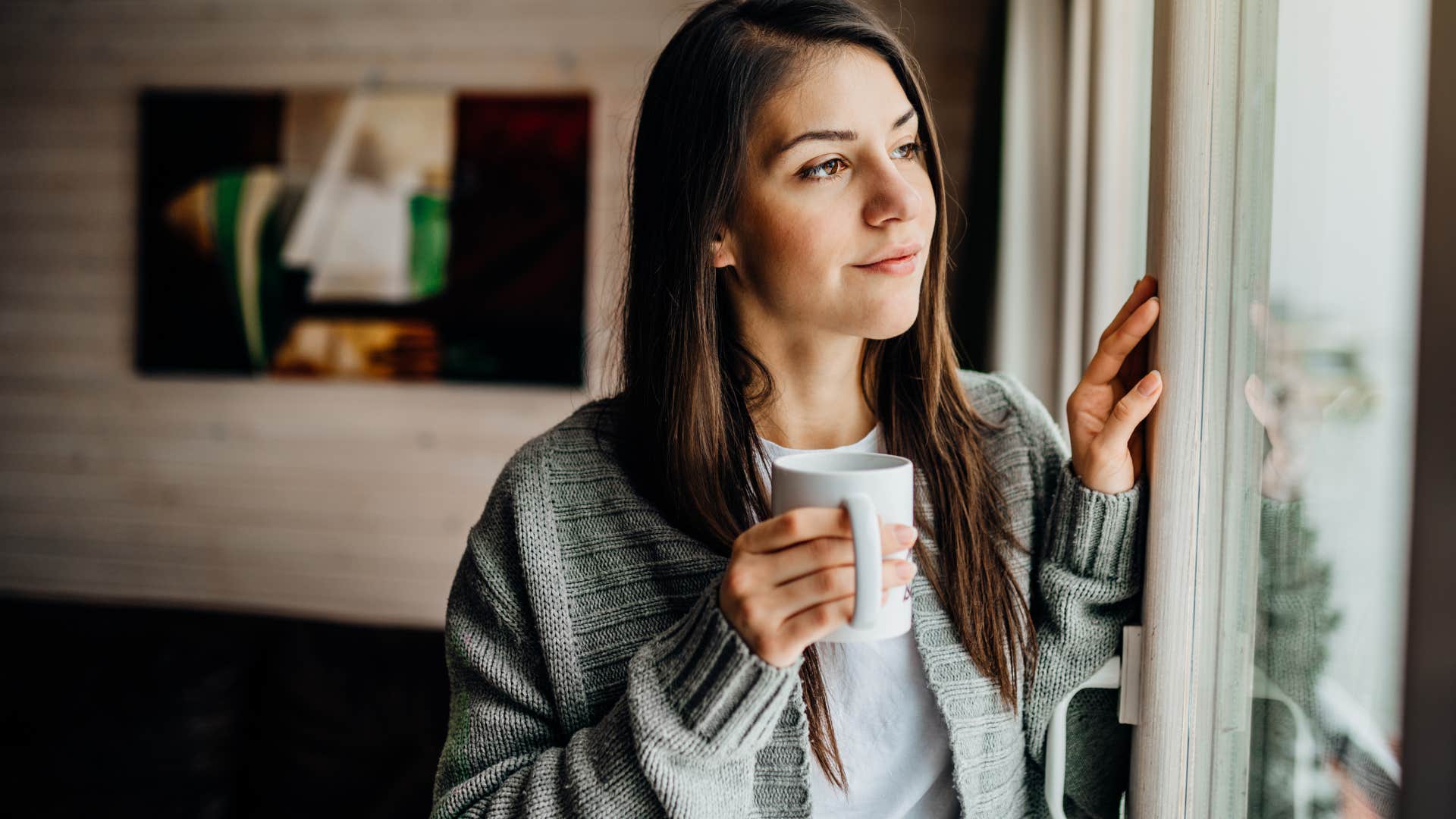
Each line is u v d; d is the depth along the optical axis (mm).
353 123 3061
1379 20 599
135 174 3180
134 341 3215
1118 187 1455
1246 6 776
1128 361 854
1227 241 793
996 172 2113
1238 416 800
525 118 2992
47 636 2451
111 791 2291
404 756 2264
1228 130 787
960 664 841
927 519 873
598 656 841
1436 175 454
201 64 3133
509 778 798
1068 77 1705
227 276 3119
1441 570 449
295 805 2260
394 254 3062
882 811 842
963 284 2217
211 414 3201
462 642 878
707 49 807
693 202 814
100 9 3160
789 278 788
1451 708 447
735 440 862
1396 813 524
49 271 3238
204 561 3230
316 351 3111
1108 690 900
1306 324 702
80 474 3273
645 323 881
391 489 3137
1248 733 811
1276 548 762
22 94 3211
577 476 889
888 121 780
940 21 2805
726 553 839
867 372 909
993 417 956
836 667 846
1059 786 875
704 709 678
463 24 3025
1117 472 827
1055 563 864
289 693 2359
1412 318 562
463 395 3090
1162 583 814
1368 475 618
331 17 3072
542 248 3004
